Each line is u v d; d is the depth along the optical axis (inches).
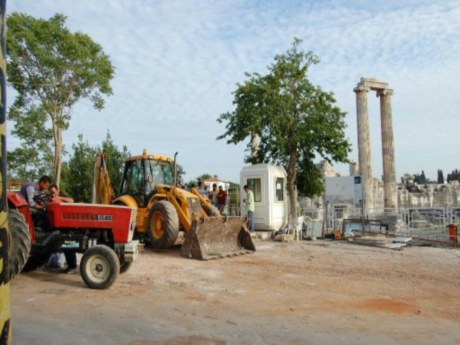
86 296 311.0
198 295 319.3
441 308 289.9
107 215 364.5
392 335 230.8
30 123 967.6
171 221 517.0
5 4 98.3
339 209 925.8
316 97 871.7
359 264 469.1
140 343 214.5
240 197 853.2
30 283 354.9
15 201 344.5
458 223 781.3
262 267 446.3
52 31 960.3
